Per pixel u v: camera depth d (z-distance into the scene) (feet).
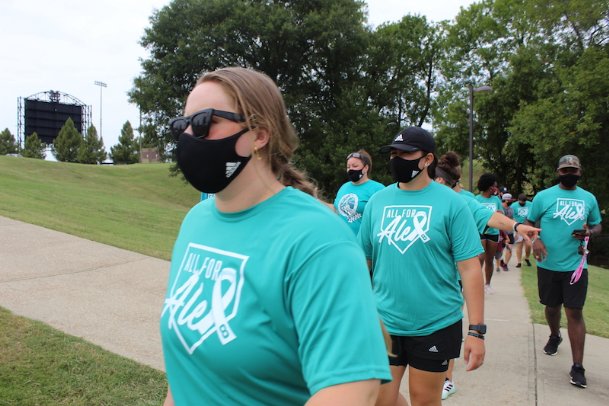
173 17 98.84
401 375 9.18
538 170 86.99
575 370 13.61
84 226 33.30
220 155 4.08
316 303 3.43
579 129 73.97
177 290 4.28
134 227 38.63
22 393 10.27
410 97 122.62
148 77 101.86
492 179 25.22
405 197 9.68
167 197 92.79
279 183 4.38
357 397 3.21
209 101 4.13
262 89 4.24
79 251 24.68
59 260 22.68
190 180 4.25
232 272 3.86
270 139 4.25
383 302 9.41
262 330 3.64
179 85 97.50
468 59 119.55
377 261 9.72
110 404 10.27
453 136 110.83
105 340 13.66
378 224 9.77
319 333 3.37
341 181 93.04
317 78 106.63
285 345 3.64
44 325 14.03
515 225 10.11
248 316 3.69
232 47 94.17
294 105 95.55
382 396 8.62
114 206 52.60
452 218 9.03
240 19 92.89
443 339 8.88
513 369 14.58
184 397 4.02
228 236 4.09
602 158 79.36
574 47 87.10
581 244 14.28
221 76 4.17
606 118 77.61
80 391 10.63
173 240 34.37
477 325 8.65
